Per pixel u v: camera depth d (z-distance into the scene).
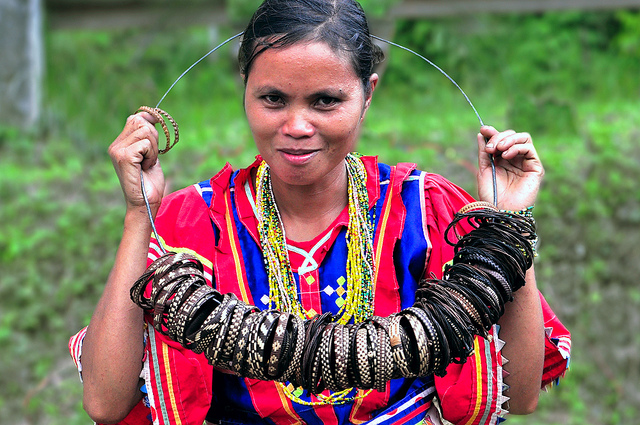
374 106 7.53
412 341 1.51
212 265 1.79
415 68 8.36
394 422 1.78
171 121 1.75
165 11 7.59
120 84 7.40
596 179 5.44
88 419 4.40
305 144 1.57
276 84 1.54
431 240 1.81
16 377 4.63
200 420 1.76
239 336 1.50
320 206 1.79
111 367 1.69
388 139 6.00
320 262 1.78
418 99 7.73
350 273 1.77
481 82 8.12
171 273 1.56
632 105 7.16
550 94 7.76
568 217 5.22
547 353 1.90
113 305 1.69
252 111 1.59
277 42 1.53
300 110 1.56
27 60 6.83
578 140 6.02
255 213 1.82
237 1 7.27
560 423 4.43
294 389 1.74
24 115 6.82
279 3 1.56
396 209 1.82
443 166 5.59
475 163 5.62
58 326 4.89
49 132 6.74
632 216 5.22
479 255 1.60
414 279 1.78
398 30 8.51
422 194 1.84
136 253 1.72
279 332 1.49
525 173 1.80
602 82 7.99
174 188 5.38
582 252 5.11
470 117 6.79
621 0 7.47
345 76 1.56
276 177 1.78
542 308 1.95
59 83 7.34
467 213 1.66
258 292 1.77
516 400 1.84
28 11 6.83
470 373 1.79
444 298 1.55
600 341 4.83
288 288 1.76
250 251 1.80
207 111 7.37
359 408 1.76
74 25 7.62
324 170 1.62
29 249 5.18
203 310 1.53
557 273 5.04
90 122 6.89
